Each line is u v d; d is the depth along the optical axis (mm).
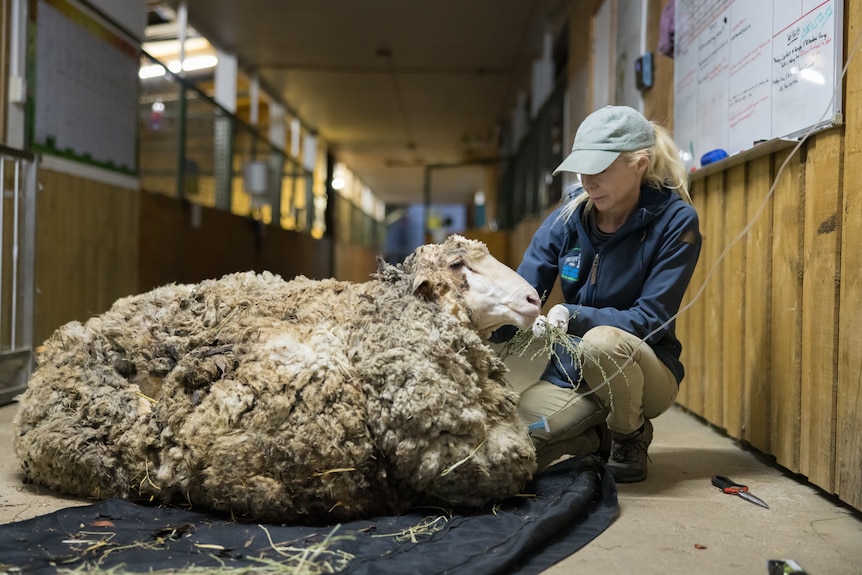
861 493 2258
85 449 2330
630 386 2635
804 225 2750
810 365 2658
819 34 2566
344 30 11031
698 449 3395
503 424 2307
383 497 2219
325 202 19234
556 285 6789
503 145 17359
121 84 6207
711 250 3881
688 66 4156
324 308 2396
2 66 4559
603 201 2697
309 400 2080
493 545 1920
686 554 1963
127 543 1945
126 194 6309
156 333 2441
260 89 14398
